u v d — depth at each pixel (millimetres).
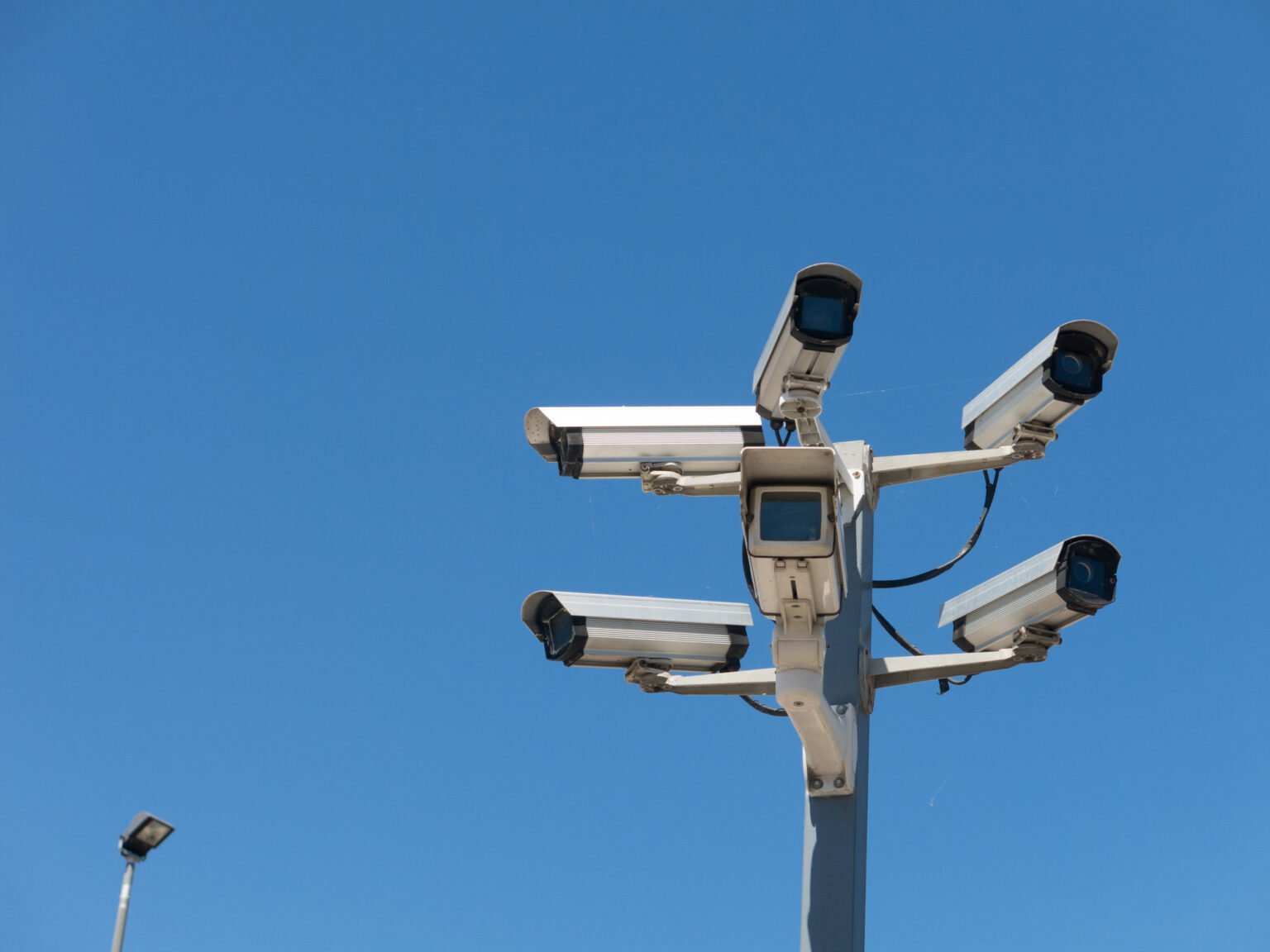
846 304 6168
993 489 7258
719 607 6965
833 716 6250
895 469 7270
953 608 7012
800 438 6410
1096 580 6438
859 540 7027
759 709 6910
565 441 6930
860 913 6496
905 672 6832
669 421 6965
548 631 6980
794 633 6031
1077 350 6812
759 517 5562
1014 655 6648
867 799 6703
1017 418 7023
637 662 6809
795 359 6246
